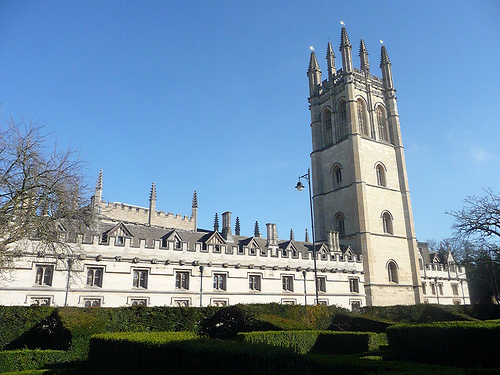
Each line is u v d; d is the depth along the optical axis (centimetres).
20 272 3744
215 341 1647
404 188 7331
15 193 2888
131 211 6838
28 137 2992
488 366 1952
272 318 3222
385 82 7994
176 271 4669
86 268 4128
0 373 2088
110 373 1952
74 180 3219
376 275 6375
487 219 4975
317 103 8000
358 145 6894
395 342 2308
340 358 1727
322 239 7112
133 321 3198
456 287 8675
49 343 2980
